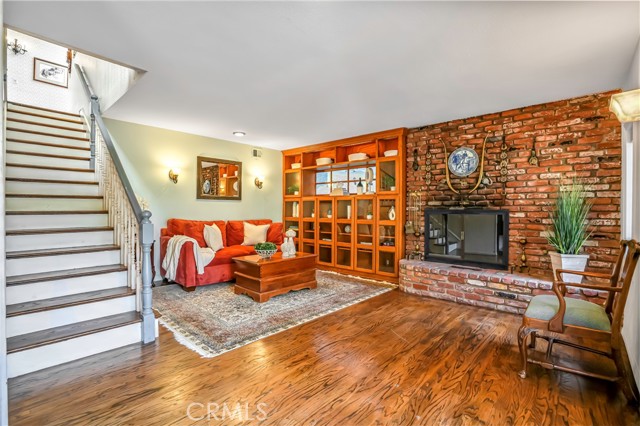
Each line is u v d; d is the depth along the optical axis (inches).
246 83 116.7
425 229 173.3
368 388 75.5
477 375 81.5
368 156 209.8
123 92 128.4
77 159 156.2
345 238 213.0
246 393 73.2
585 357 91.3
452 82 114.7
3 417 58.5
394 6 70.8
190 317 121.6
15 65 207.6
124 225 114.0
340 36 84.0
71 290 100.4
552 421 64.0
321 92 125.3
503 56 94.4
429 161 174.9
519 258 144.4
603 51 90.8
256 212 236.4
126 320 97.3
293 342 100.8
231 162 219.9
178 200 193.3
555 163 136.1
